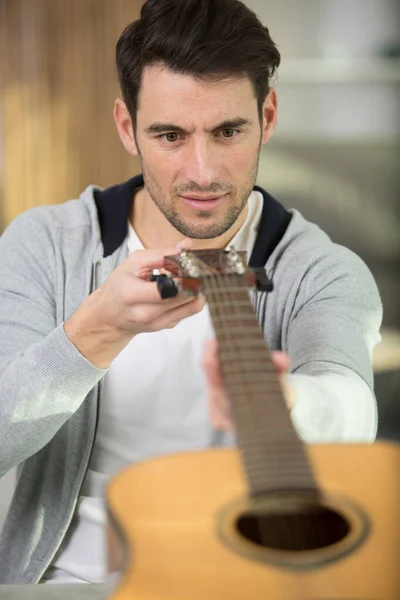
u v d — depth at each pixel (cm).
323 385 110
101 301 113
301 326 137
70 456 141
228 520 68
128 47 130
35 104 287
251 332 88
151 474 74
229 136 128
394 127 292
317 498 71
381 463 76
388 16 287
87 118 287
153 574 61
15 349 142
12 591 98
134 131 137
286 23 286
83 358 118
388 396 287
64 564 141
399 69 288
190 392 145
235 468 75
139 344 144
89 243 153
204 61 122
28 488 145
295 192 295
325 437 104
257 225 152
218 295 93
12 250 153
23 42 284
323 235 156
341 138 293
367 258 296
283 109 290
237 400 80
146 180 135
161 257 106
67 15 283
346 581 60
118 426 146
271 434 77
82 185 290
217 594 58
